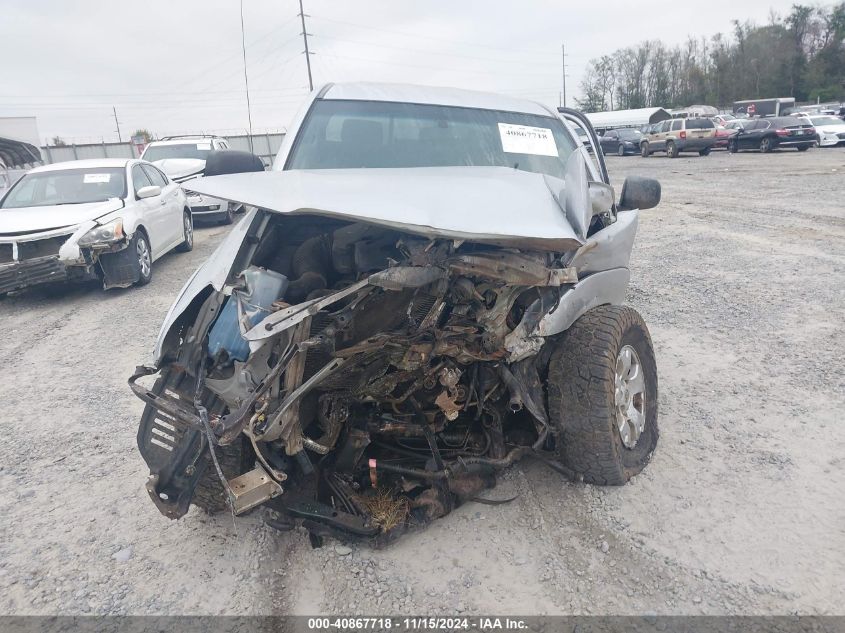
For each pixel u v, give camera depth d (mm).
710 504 3312
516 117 4703
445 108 4590
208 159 3746
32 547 3326
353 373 2998
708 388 4688
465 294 3049
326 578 2967
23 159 20266
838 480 3461
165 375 3023
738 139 29312
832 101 76250
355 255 3143
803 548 2959
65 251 7965
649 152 32594
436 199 2918
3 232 7965
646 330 3727
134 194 9633
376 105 4527
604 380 3213
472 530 3225
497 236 2719
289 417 2781
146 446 2994
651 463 3707
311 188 2908
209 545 3271
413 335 2924
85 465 4164
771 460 3688
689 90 87625
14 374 5941
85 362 6160
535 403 3248
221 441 2668
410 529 3133
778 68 81688
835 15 80938
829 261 8031
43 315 8016
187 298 3184
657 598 2721
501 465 3223
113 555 3236
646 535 3111
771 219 11195
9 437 4613
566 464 3387
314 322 2857
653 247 9742
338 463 3211
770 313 6250
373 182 3111
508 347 3053
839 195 13320
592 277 3518
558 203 3236
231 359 2830
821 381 4672
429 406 3301
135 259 8828
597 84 94375
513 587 2832
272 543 3254
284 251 3361
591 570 2908
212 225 16719
